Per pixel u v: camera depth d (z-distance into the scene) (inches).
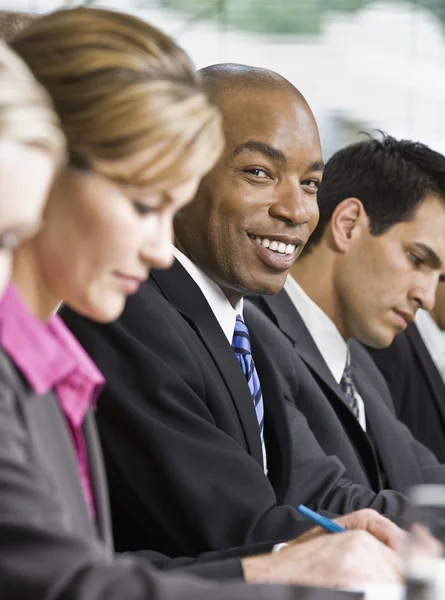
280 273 89.8
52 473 46.7
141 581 40.3
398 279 108.6
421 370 139.9
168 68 47.5
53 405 50.1
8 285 47.6
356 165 109.3
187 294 86.7
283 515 78.3
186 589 41.2
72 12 49.0
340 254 109.7
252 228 87.7
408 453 115.6
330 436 103.3
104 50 47.1
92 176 46.3
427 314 146.2
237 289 89.2
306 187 90.5
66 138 46.0
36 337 48.2
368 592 54.4
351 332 111.3
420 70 215.0
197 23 199.8
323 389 106.9
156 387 77.9
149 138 45.8
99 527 54.7
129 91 46.1
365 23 215.5
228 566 63.3
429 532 52.8
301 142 88.4
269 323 104.1
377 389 121.6
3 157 36.6
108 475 77.5
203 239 88.1
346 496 94.3
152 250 47.9
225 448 78.6
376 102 213.8
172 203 47.9
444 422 140.1
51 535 39.6
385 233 108.6
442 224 108.4
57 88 46.7
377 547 63.3
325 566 62.1
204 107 47.8
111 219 46.6
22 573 38.8
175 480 76.2
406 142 109.0
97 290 47.8
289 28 207.0
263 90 88.6
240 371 87.4
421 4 214.5
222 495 76.8
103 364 78.1
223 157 87.4
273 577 61.8
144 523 77.5
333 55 210.5
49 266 47.9
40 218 46.9
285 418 92.6
